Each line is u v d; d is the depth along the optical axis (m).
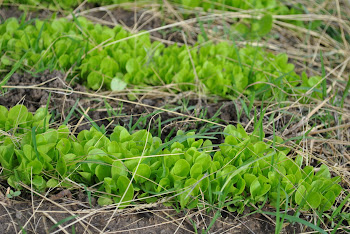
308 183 1.37
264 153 1.42
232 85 1.63
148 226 1.31
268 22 1.83
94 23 1.84
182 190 1.33
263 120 1.55
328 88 1.69
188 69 1.64
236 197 1.35
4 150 1.34
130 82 1.62
